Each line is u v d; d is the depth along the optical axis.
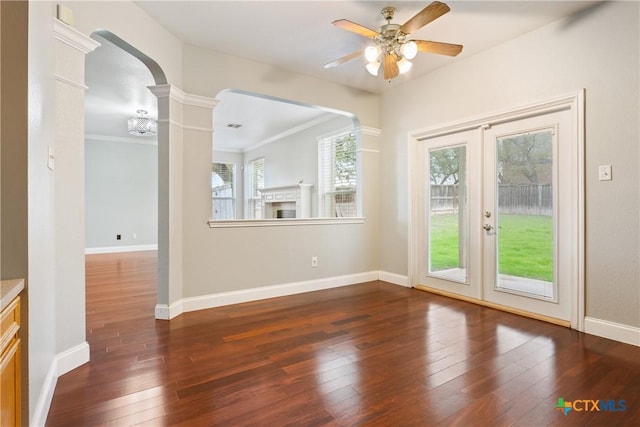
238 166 9.18
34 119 1.41
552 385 1.91
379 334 2.70
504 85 3.24
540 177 3.07
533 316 3.09
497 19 2.83
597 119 2.62
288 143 7.11
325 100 4.17
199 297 3.37
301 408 1.70
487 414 1.65
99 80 4.20
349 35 3.12
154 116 5.75
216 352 2.36
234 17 2.82
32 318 1.34
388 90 4.52
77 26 2.16
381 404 1.74
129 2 2.56
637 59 2.41
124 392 1.84
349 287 4.30
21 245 1.29
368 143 4.58
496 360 2.23
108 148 7.53
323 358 2.27
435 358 2.26
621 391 1.85
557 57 2.86
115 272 5.24
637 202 2.43
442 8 2.19
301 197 6.41
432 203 4.09
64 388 1.88
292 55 3.52
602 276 2.62
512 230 3.29
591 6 2.63
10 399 1.15
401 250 4.40
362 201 4.56
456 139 3.78
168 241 3.06
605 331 2.60
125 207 7.72
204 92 3.35
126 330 2.79
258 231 3.74
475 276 3.61
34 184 1.40
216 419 1.61
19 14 1.31
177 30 3.02
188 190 3.28
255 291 3.71
